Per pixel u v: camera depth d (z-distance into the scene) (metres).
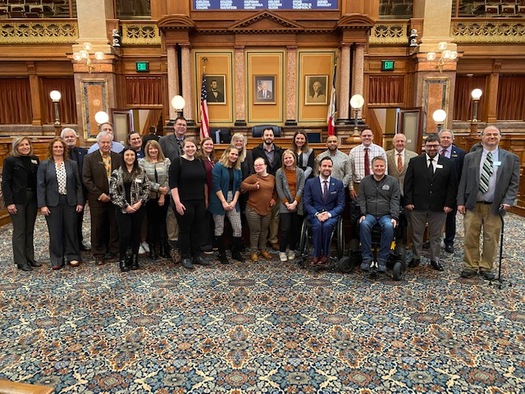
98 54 10.81
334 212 4.87
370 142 5.46
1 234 6.65
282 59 11.00
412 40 11.20
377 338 3.36
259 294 4.21
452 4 12.09
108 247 5.48
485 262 4.61
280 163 5.61
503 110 12.68
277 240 5.74
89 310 3.86
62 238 4.98
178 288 4.36
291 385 2.77
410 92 11.62
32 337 3.37
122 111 9.20
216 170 5.00
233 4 10.78
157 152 5.11
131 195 4.74
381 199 4.70
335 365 3.00
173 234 5.24
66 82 12.45
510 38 11.81
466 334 3.42
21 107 12.52
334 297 4.14
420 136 8.08
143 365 2.99
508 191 4.36
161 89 11.48
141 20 11.30
